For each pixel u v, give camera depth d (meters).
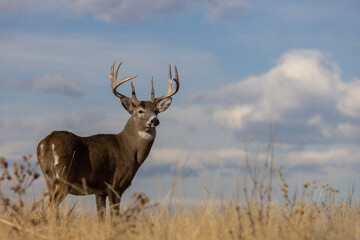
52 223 24.84
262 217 22.53
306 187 24.47
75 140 35.62
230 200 23.61
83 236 24.11
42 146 34.12
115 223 22.92
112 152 37.94
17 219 24.06
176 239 22.06
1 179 21.44
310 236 21.39
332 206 28.20
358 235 22.19
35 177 21.86
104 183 37.62
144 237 22.20
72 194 36.38
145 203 22.34
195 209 25.52
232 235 21.83
